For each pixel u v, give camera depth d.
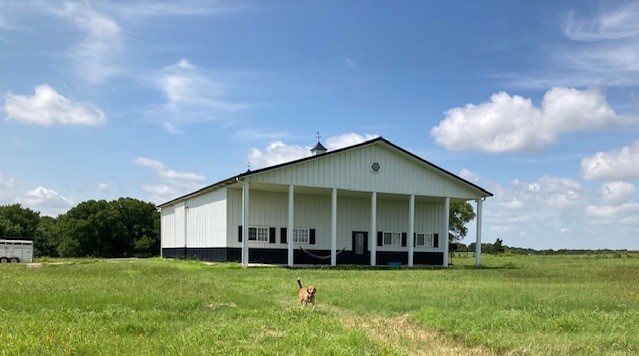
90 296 13.28
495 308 12.20
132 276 21.14
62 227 61.22
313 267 30.41
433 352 8.09
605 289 17.20
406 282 20.31
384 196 35.88
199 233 36.91
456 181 35.78
